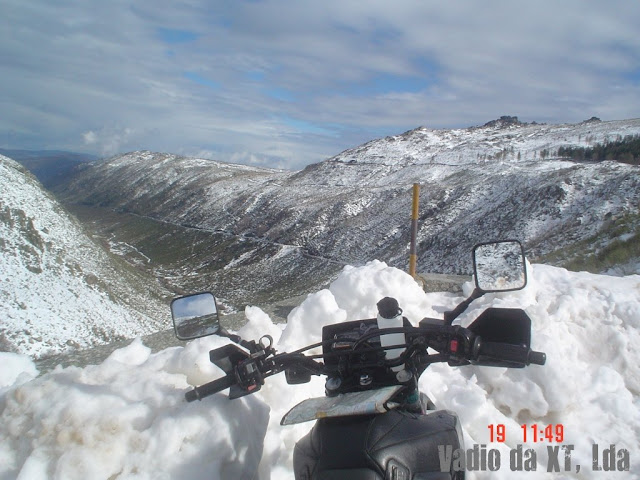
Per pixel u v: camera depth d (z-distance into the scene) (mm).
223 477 2834
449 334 2455
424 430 2348
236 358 2789
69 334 46250
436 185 140000
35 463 2619
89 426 2754
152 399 3088
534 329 5082
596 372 4891
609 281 7020
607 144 151375
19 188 70875
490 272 3359
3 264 55438
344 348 2584
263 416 3322
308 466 2219
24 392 3018
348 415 2205
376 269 6066
